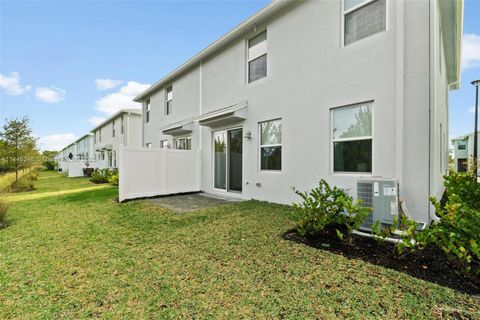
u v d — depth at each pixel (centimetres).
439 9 535
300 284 249
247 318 201
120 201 719
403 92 430
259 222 475
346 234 390
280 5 632
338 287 242
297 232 406
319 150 561
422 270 271
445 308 207
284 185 641
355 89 498
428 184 408
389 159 448
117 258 324
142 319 203
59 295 239
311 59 580
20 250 357
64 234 429
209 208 613
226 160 834
